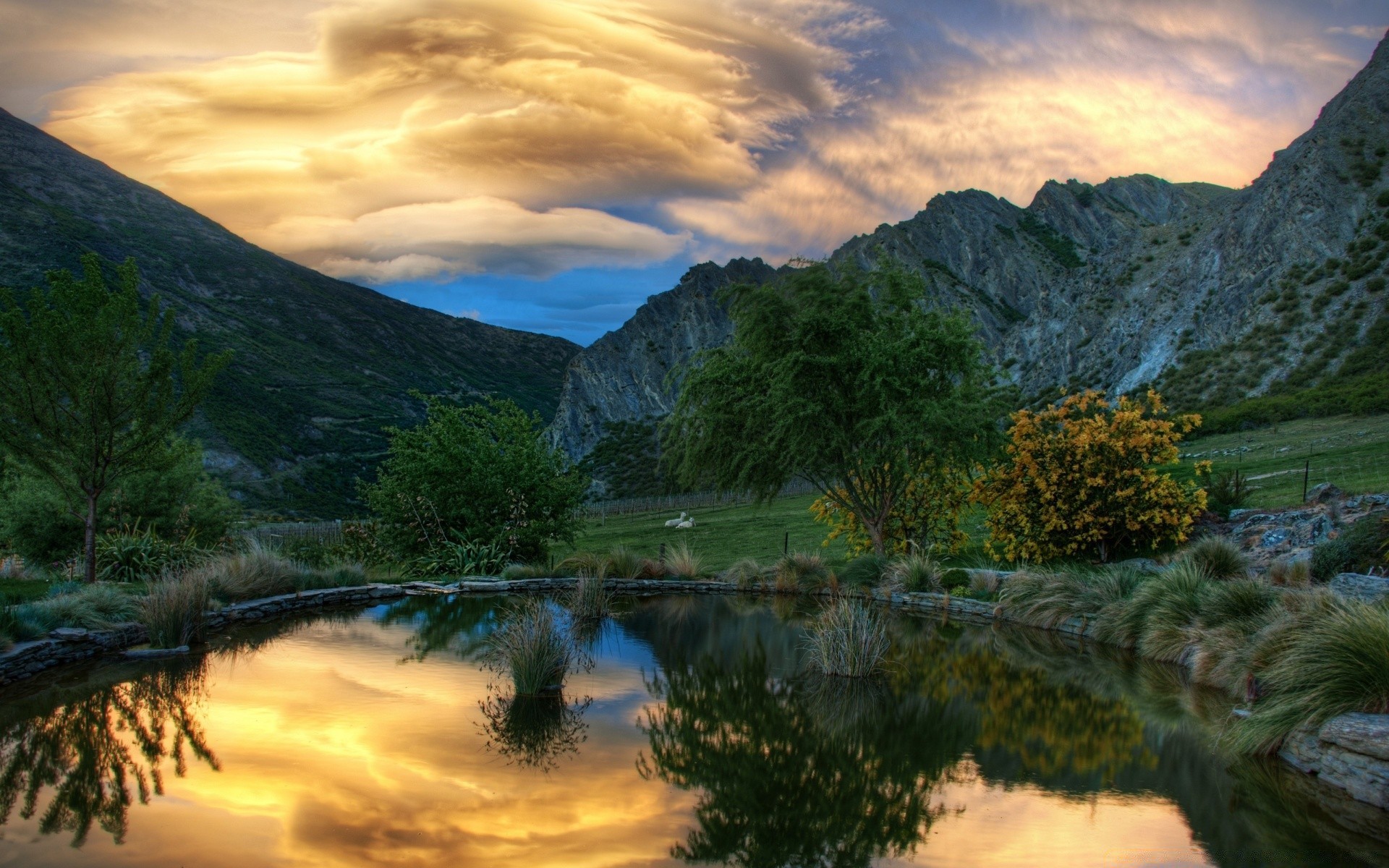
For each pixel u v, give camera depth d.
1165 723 9.57
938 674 12.03
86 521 14.96
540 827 6.44
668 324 176.12
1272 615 10.93
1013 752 8.52
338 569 19.33
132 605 13.52
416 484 23.12
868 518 21.22
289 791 7.08
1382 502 16.95
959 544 21.80
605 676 11.69
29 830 6.23
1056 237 191.62
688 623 16.33
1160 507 17.95
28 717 9.12
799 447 19.64
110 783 7.21
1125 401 18.86
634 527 47.50
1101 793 7.36
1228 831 6.46
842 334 20.06
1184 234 117.69
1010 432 19.86
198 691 10.24
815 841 6.27
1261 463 28.78
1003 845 6.18
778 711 10.02
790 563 21.52
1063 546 18.67
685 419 21.95
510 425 24.67
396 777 7.47
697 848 6.13
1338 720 7.66
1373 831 6.48
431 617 16.09
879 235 194.00
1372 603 9.23
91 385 14.48
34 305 14.25
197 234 197.38
